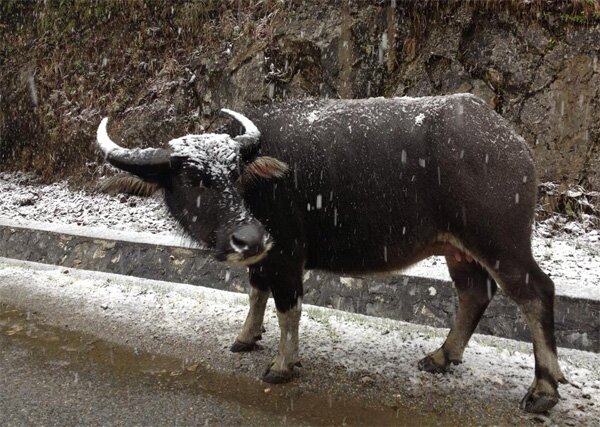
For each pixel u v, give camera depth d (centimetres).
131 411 384
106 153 391
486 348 475
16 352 477
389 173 399
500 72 750
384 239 411
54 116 1119
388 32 808
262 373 441
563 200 709
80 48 1124
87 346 490
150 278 646
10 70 1212
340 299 562
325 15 842
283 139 423
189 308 566
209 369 449
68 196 1005
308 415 382
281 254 415
